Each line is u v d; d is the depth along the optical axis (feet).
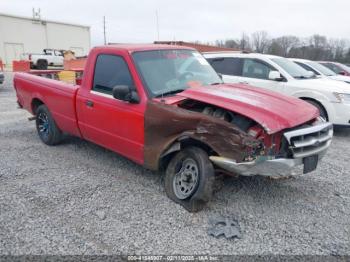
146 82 12.80
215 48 64.13
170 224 10.69
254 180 14.25
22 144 19.15
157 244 9.66
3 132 21.83
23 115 27.84
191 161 11.68
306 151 11.03
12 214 11.12
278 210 11.75
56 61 100.63
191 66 14.84
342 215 11.55
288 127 10.40
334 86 22.86
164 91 12.82
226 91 12.47
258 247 9.61
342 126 22.49
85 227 10.44
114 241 9.75
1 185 13.39
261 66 25.95
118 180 14.02
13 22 127.24
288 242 9.87
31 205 11.75
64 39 148.56
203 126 10.69
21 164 15.80
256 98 11.82
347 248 9.64
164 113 11.69
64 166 15.62
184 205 11.69
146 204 11.95
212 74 15.42
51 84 17.53
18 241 9.68
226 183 13.82
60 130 18.31
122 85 13.30
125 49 13.73
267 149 10.50
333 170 15.92
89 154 17.42
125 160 16.52
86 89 15.21
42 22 137.49
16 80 20.79
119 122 13.44
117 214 11.25
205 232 10.29
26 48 133.39
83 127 15.74
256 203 12.22
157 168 12.66
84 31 156.97
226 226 10.53
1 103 33.91
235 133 10.16
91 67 15.06
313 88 22.94
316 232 10.43
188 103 12.23
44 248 9.37
